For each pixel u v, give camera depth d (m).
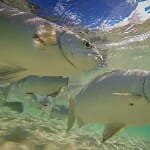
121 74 1.27
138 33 3.59
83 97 1.35
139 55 4.89
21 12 0.82
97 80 1.32
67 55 0.80
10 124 2.59
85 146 2.55
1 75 0.76
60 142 2.39
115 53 4.73
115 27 3.22
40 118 3.63
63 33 0.81
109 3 2.61
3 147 1.86
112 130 1.27
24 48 0.79
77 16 2.79
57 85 2.20
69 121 1.40
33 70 0.80
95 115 1.31
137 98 1.18
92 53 0.84
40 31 0.79
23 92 2.49
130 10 2.72
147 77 1.20
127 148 3.23
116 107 1.24
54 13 2.73
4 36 0.80
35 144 2.10
